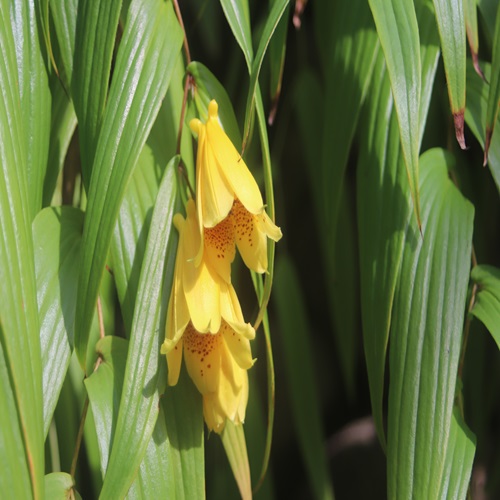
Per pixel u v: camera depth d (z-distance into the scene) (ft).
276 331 2.77
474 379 2.42
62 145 2.20
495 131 2.20
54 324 2.10
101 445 2.08
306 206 2.81
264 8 2.50
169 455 2.11
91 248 2.07
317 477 2.48
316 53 2.60
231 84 2.47
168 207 2.10
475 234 2.43
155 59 2.10
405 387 2.14
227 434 2.17
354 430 3.03
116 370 2.12
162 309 2.10
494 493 2.59
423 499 2.12
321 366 3.04
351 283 2.52
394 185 2.17
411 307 2.15
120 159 2.07
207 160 2.06
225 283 2.08
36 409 2.03
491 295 2.19
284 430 2.91
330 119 2.24
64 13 2.12
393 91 2.09
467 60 2.26
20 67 2.12
